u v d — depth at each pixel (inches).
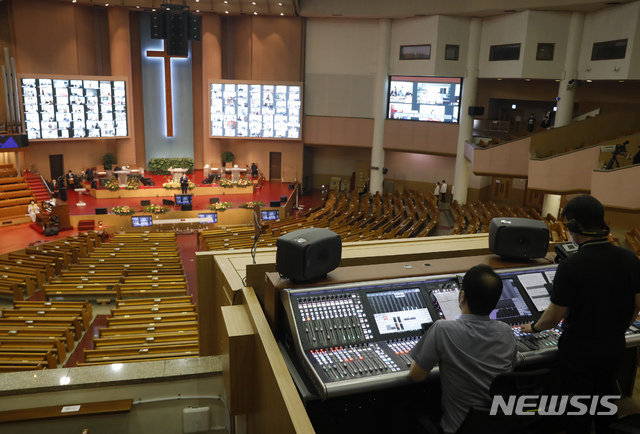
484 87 993.5
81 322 440.1
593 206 116.0
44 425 160.2
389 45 978.1
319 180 1183.6
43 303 452.4
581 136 789.2
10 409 159.6
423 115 981.8
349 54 1021.8
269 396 131.1
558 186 742.5
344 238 597.9
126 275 549.6
